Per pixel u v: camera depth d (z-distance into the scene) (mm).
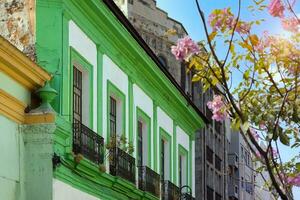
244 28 7633
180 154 25297
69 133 13805
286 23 7492
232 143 45812
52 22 14266
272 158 7195
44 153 12820
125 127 18562
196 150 35250
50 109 12969
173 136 24188
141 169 19562
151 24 31156
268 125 7422
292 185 7832
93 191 15508
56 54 14109
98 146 15461
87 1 15117
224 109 7914
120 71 18281
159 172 22141
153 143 21484
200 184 34875
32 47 14195
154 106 21734
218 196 39344
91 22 15867
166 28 31781
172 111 23984
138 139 20359
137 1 30516
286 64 7785
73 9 14820
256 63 7785
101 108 16578
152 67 20188
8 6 14539
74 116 15180
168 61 31875
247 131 7047
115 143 16781
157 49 31406
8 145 12266
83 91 15805
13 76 12414
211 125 37969
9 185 12195
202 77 7590
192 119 26438
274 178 7051
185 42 7492
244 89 7867
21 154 12750
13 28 14438
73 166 14039
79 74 15680
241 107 7676
